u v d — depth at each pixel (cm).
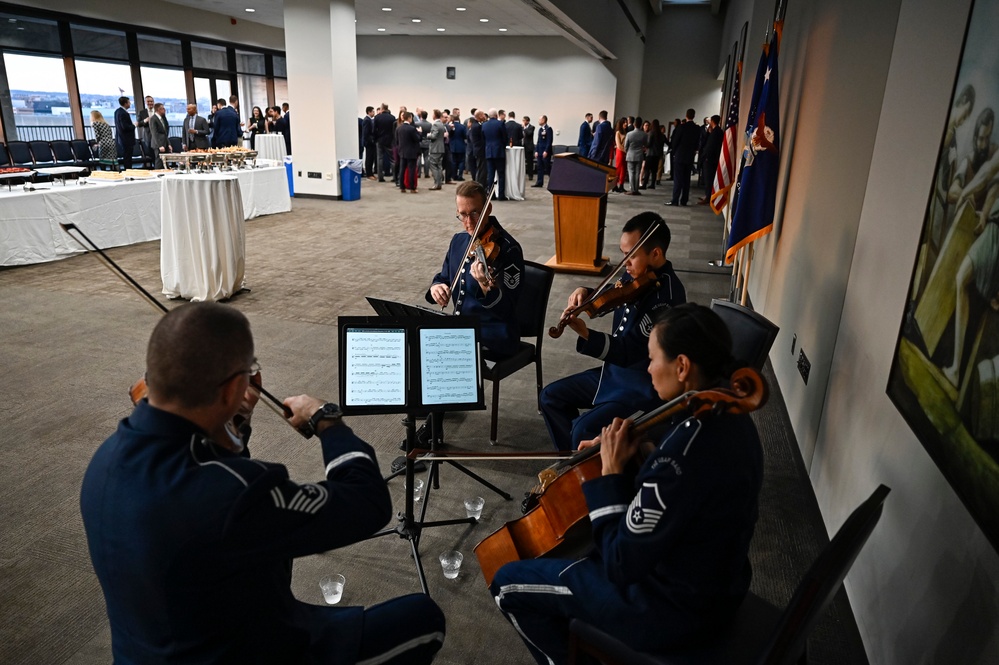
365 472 124
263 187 885
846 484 223
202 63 1407
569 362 410
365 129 1380
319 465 285
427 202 1060
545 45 1681
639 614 137
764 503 269
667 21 1897
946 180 162
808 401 294
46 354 392
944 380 149
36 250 591
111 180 675
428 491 243
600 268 651
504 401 352
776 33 404
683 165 1099
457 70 1756
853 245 251
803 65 419
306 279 581
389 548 235
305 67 1022
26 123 1077
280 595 119
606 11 1180
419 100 1802
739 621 142
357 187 1077
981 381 130
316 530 110
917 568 161
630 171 1245
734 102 727
